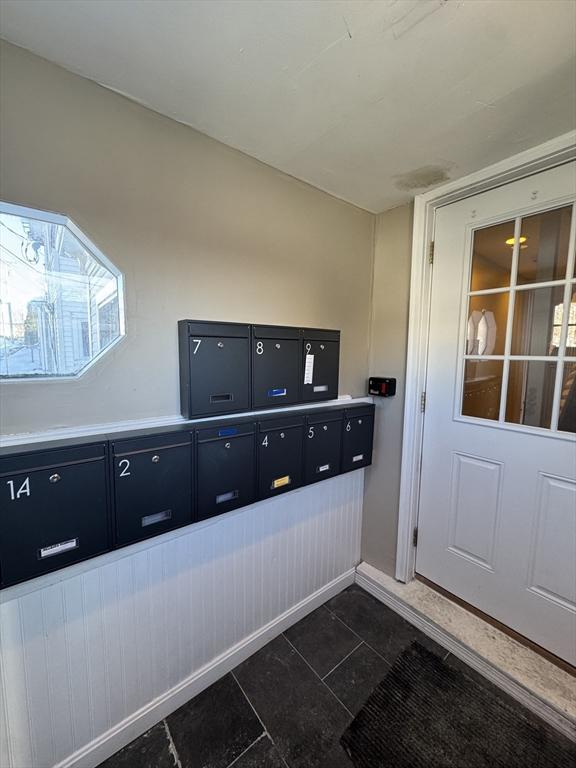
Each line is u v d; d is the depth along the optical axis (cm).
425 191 158
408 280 171
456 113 107
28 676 96
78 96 94
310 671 142
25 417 94
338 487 180
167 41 83
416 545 182
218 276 128
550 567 136
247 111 107
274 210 142
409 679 138
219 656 139
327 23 77
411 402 172
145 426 115
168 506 111
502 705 128
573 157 121
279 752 113
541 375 136
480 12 73
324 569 179
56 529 92
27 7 75
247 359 131
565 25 76
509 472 146
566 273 127
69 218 96
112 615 109
